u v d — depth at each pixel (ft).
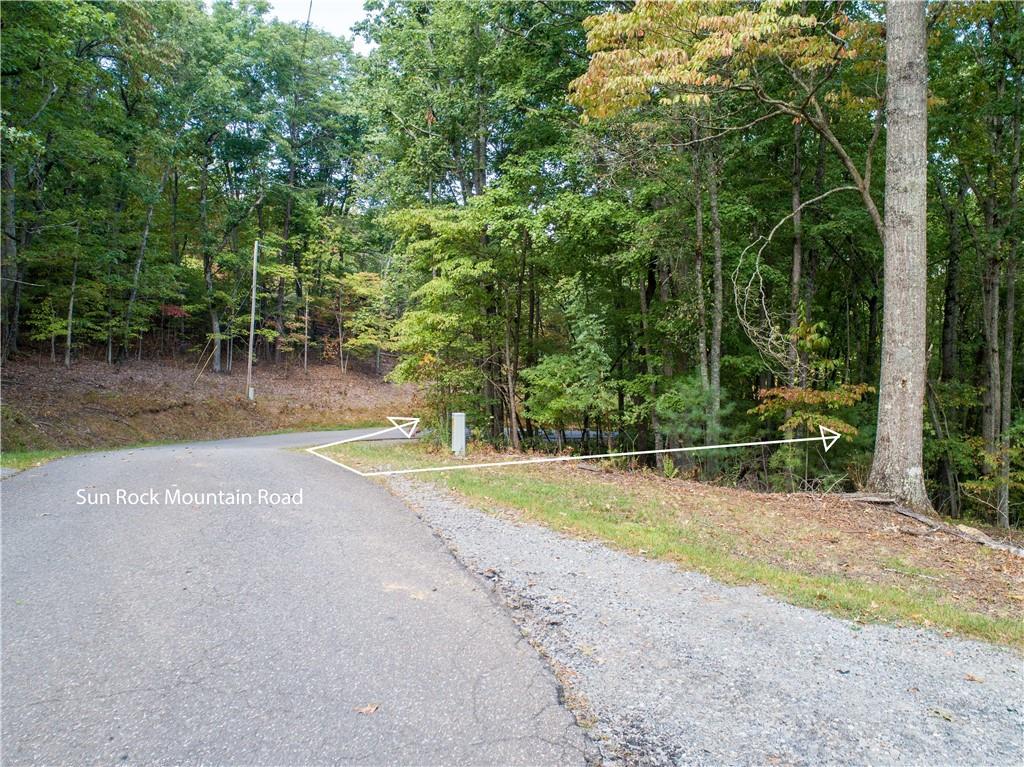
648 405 42.75
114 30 53.67
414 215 44.29
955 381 51.31
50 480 26.21
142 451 42.86
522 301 57.77
